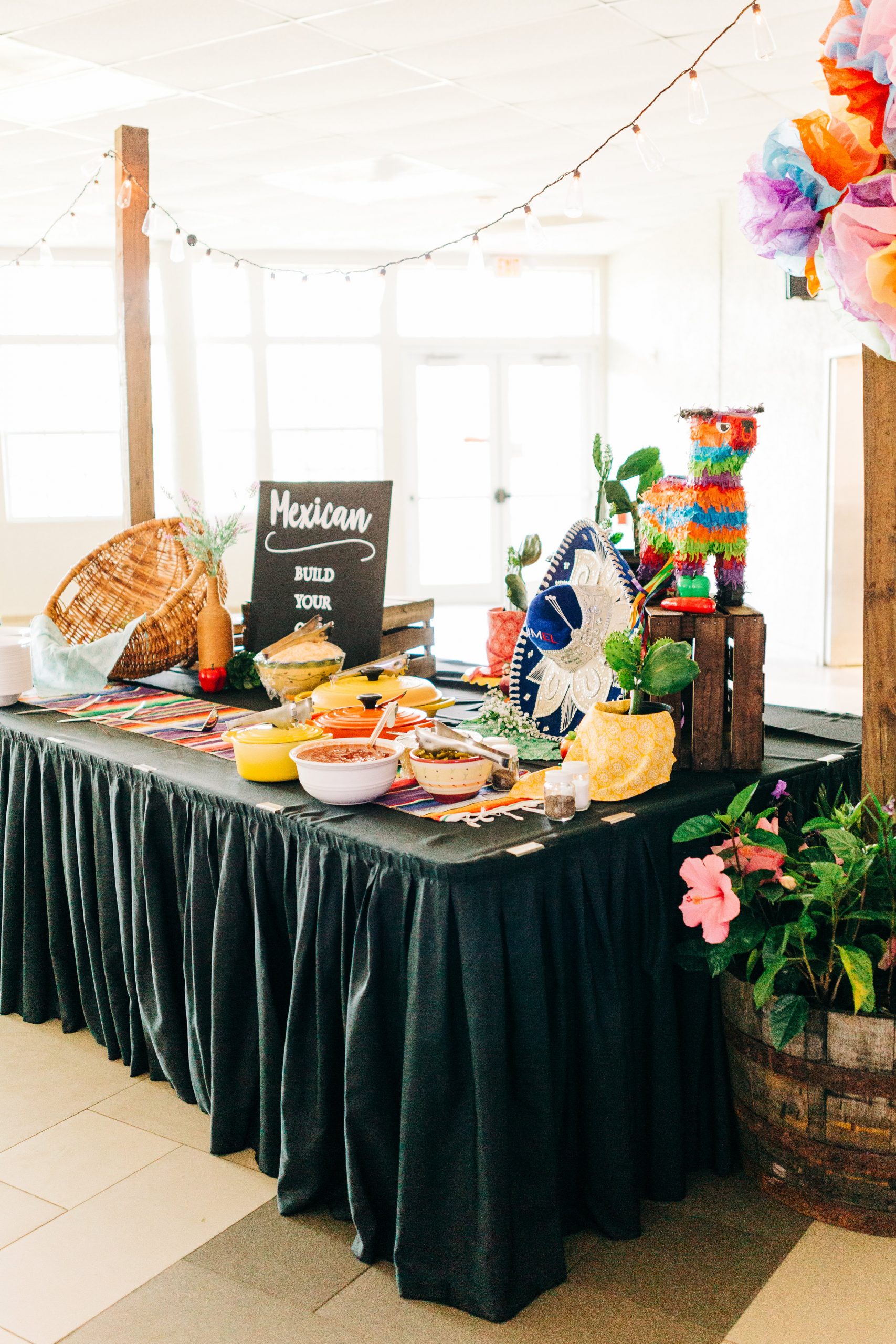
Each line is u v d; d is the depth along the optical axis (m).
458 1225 1.84
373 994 1.90
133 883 2.49
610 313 10.25
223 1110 2.27
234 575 10.05
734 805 2.02
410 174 7.03
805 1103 1.97
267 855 2.14
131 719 2.93
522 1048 1.86
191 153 6.44
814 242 1.59
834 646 7.59
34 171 6.76
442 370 10.23
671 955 2.10
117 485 9.95
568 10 4.40
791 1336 1.76
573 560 2.54
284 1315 1.84
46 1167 2.26
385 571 3.14
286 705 2.44
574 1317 1.82
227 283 9.83
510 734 2.51
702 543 2.30
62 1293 1.90
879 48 1.41
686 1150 2.19
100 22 4.49
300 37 4.68
